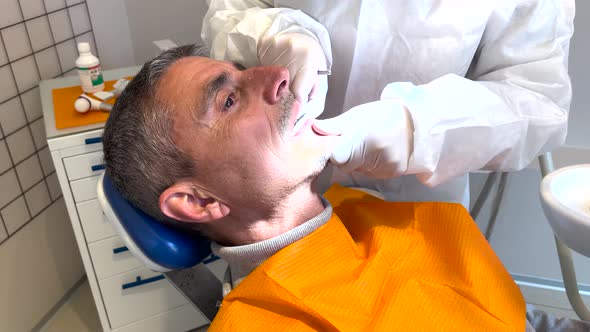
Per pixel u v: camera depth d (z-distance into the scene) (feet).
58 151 4.41
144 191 2.63
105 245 4.99
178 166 2.54
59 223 6.05
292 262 2.50
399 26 3.05
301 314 2.44
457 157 2.77
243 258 2.65
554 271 5.30
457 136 2.68
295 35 2.94
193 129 2.47
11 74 5.15
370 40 3.12
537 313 3.11
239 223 2.73
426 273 2.78
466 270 2.74
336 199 3.34
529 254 5.29
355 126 2.67
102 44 6.10
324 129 2.61
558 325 3.03
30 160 5.50
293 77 2.78
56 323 6.01
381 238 2.87
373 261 2.68
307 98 2.79
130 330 5.56
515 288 2.85
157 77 2.58
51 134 4.37
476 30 2.98
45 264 5.90
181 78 2.53
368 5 3.05
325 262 2.60
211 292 3.02
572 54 4.43
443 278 2.76
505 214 5.13
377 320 2.44
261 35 3.05
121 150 2.61
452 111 2.64
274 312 2.47
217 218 2.64
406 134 2.67
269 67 2.55
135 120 2.57
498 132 2.71
